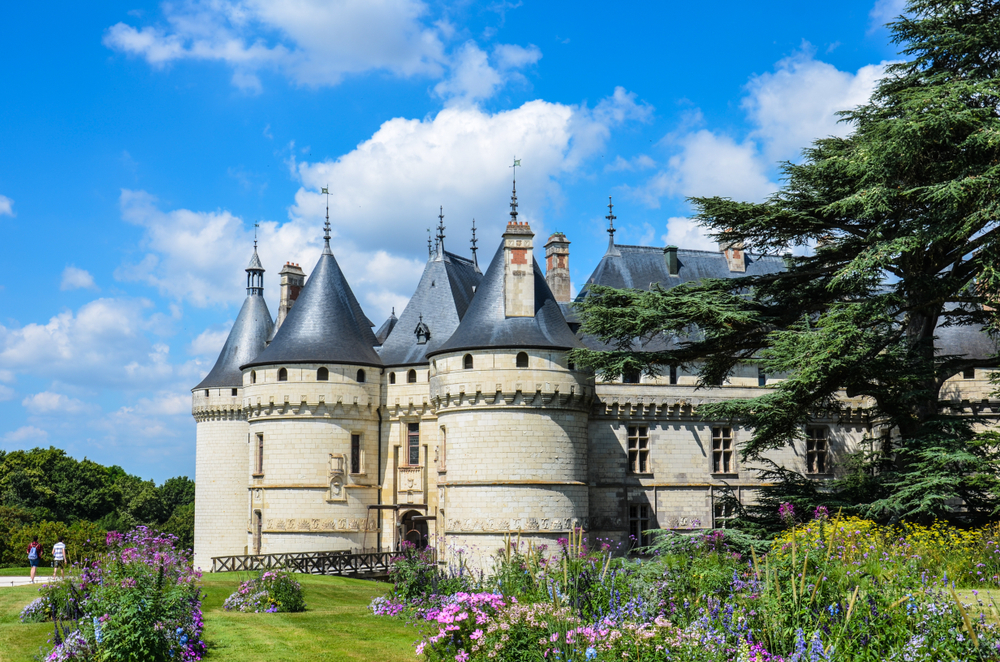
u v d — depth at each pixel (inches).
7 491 3105.3
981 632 450.9
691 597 539.8
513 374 1391.5
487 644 495.2
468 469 1401.3
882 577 524.7
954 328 1664.6
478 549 1368.1
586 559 626.5
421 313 1712.6
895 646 434.3
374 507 1646.2
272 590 910.4
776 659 435.8
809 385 1063.6
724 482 1633.9
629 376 1610.5
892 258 1050.1
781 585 504.4
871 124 1082.7
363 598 1170.0
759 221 1163.3
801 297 1214.9
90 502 3314.5
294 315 1688.0
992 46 1091.9
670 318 1186.6
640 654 461.4
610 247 1763.0
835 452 1710.1
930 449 1013.8
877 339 1068.5
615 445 1589.6
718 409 1148.5
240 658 643.5
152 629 574.6
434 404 1496.1
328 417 1626.5
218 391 2020.2
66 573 810.8
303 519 1596.9
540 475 1380.4
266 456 1637.6
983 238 1040.2
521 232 1464.1
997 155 1009.5
